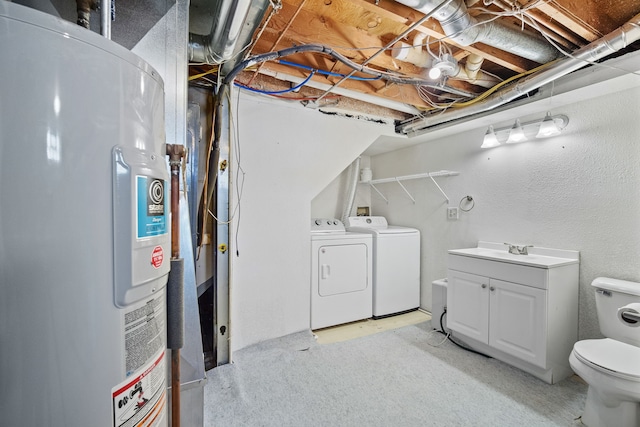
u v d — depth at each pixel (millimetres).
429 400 1841
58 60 526
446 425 1631
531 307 2061
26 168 502
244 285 2455
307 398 1854
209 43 1515
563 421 1661
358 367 2221
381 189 4195
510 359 2248
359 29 1809
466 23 1387
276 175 2594
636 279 1942
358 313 3197
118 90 599
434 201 3412
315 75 2217
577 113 2219
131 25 1185
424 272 3562
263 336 2568
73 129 537
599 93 2051
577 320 2182
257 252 2516
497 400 1840
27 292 506
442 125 2934
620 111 2012
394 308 3400
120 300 592
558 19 1437
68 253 534
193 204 2113
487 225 2852
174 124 1249
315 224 3328
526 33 1599
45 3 973
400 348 2537
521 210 2574
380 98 2549
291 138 2652
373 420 1669
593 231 2135
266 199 2547
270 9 1501
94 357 562
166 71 1236
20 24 498
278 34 1737
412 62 1933
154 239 669
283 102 2551
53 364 527
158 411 704
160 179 696
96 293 562
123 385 604
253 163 2467
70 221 535
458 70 1880
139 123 647
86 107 552
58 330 529
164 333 750
